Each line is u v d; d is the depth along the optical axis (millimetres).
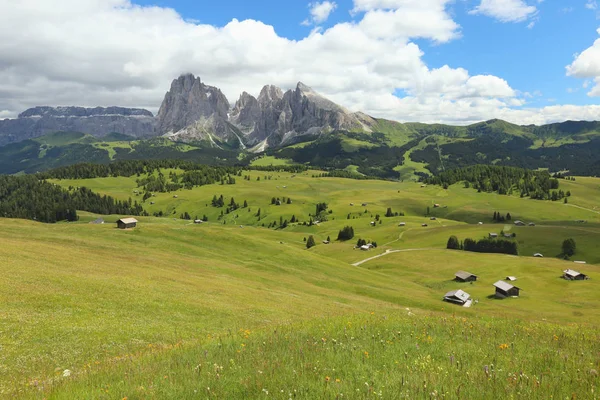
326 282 91312
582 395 9219
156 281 55969
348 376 11172
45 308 34688
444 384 10008
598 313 82812
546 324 25266
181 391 10500
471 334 18250
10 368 22016
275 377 11156
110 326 32312
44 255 62156
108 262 67188
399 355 13836
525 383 10141
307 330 20469
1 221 107562
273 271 93625
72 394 11320
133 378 12531
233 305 48500
